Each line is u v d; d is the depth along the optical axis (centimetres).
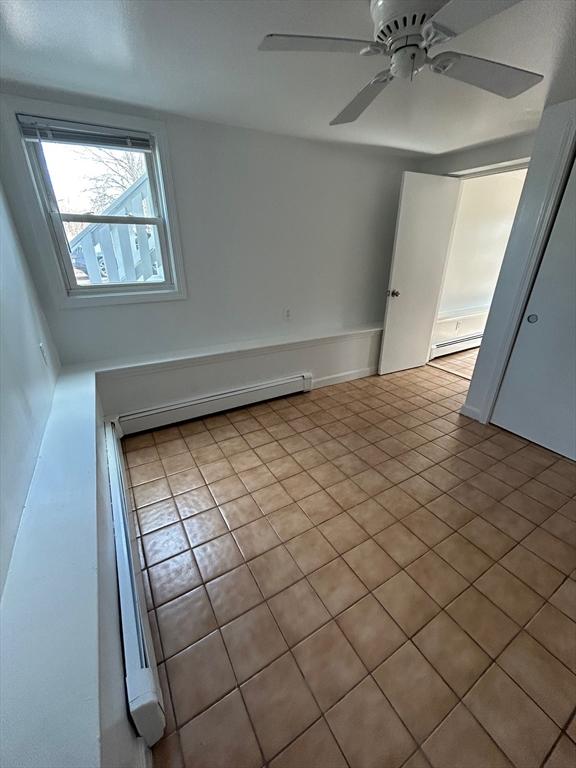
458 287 445
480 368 278
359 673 117
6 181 191
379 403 321
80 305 233
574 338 220
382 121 230
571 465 229
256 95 192
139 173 229
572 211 206
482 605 138
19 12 120
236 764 96
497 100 195
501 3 83
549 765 95
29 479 122
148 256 250
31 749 57
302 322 335
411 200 316
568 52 144
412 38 100
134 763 84
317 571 154
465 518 184
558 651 123
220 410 295
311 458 238
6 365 122
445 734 102
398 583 148
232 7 119
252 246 283
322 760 97
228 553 163
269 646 125
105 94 190
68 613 79
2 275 144
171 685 114
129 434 264
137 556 153
